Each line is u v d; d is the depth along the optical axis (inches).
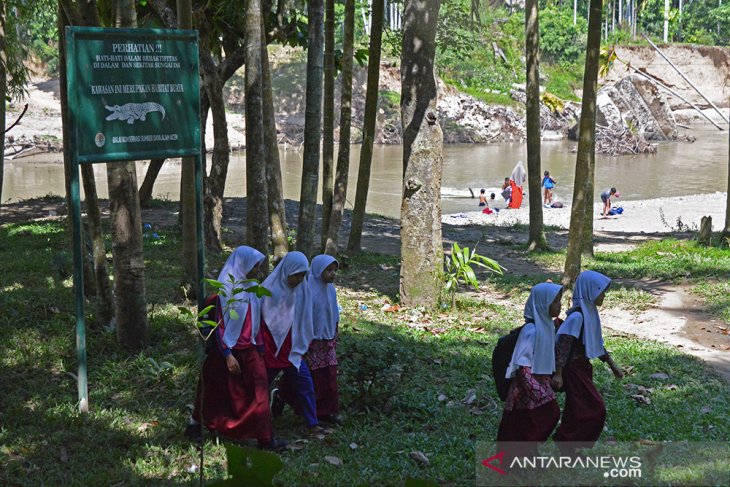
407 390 310.3
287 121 2139.5
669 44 3014.3
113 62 274.7
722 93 3085.6
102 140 274.4
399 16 1364.4
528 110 725.3
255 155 383.6
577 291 241.3
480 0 652.7
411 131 456.4
